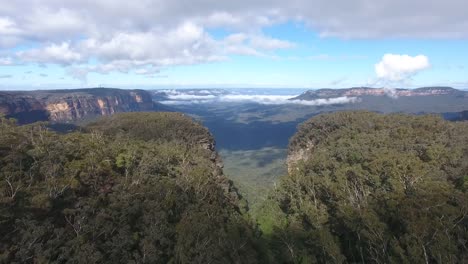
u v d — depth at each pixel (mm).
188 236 63781
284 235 83938
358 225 67125
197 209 78500
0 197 54250
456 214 58938
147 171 91375
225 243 66875
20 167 66938
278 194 112250
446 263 51375
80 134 110125
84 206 63781
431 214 59906
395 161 91375
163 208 73500
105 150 91625
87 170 75562
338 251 66125
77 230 59000
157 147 121188
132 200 71625
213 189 93812
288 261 77312
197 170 102312
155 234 63906
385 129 133750
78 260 53219
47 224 56938
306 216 90625
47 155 74688
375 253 64312
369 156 100875
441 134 116875
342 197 85562
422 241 54938
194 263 59438
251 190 158250
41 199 58375
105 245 60094
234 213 93562
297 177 107938
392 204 66062
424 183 78312
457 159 93688
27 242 52312
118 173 84812
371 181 87812
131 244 61531
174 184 85500
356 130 142000
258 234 93750
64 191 66375
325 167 109188
